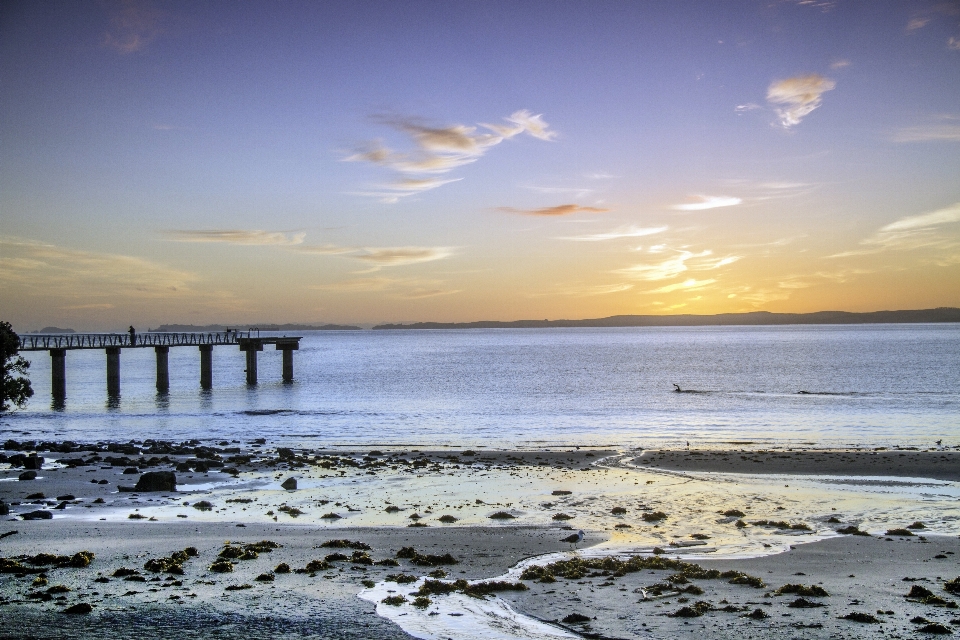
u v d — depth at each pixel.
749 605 14.11
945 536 21.14
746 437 49.25
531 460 38.00
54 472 32.47
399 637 12.22
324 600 14.16
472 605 14.06
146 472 31.38
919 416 59.59
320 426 57.25
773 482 30.91
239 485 29.97
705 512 24.73
